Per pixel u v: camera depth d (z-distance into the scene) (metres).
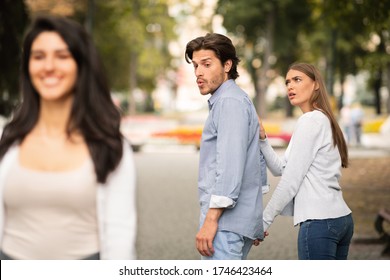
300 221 6.20
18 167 3.91
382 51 51.72
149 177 25.62
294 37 73.38
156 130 43.66
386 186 21.84
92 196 3.88
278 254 12.02
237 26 73.44
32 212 3.87
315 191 6.18
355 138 44.25
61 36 3.88
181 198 19.67
